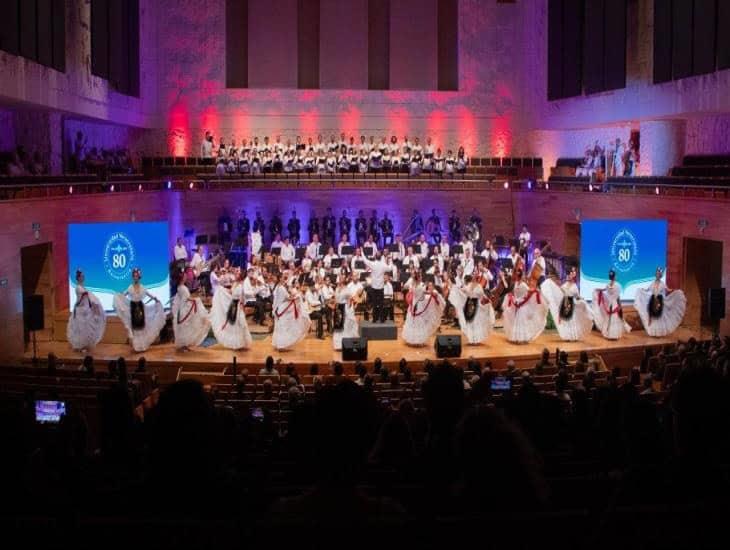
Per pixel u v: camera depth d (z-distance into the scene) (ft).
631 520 11.07
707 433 12.31
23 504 14.71
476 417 11.21
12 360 71.05
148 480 12.76
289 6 136.15
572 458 26.71
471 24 137.28
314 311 80.59
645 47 101.19
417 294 76.13
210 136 125.59
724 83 85.81
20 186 74.38
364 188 117.29
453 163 122.11
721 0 85.76
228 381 64.34
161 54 132.98
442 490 14.73
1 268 69.41
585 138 129.49
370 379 50.49
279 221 113.50
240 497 12.88
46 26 86.17
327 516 11.18
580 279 84.64
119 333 79.00
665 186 88.79
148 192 104.63
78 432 27.84
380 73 137.80
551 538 11.04
